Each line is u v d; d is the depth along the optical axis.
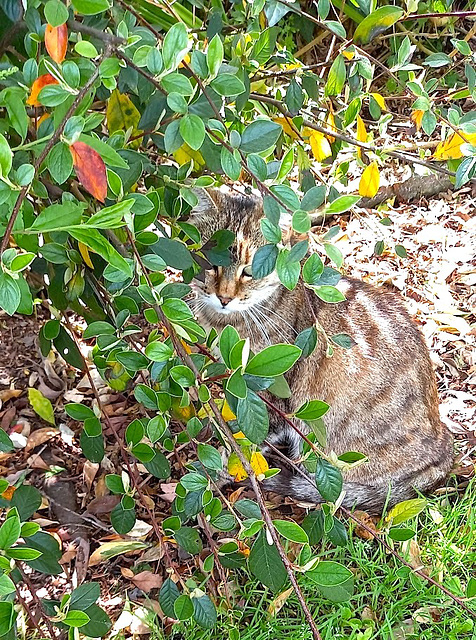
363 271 4.05
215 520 1.74
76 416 1.88
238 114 2.02
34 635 2.22
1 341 3.51
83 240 1.05
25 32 1.68
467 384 3.46
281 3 1.88
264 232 1.36
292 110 2.07
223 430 1.52
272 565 1.55
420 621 2.37
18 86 1.33
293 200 1.36
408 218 4.46
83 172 1.12
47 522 2.76
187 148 2.01
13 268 1.02
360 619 2.42
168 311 1.45
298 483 2.86
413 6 1.86
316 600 2.43
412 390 2.98
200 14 2.92
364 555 2.59
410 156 2.43
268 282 2.77
